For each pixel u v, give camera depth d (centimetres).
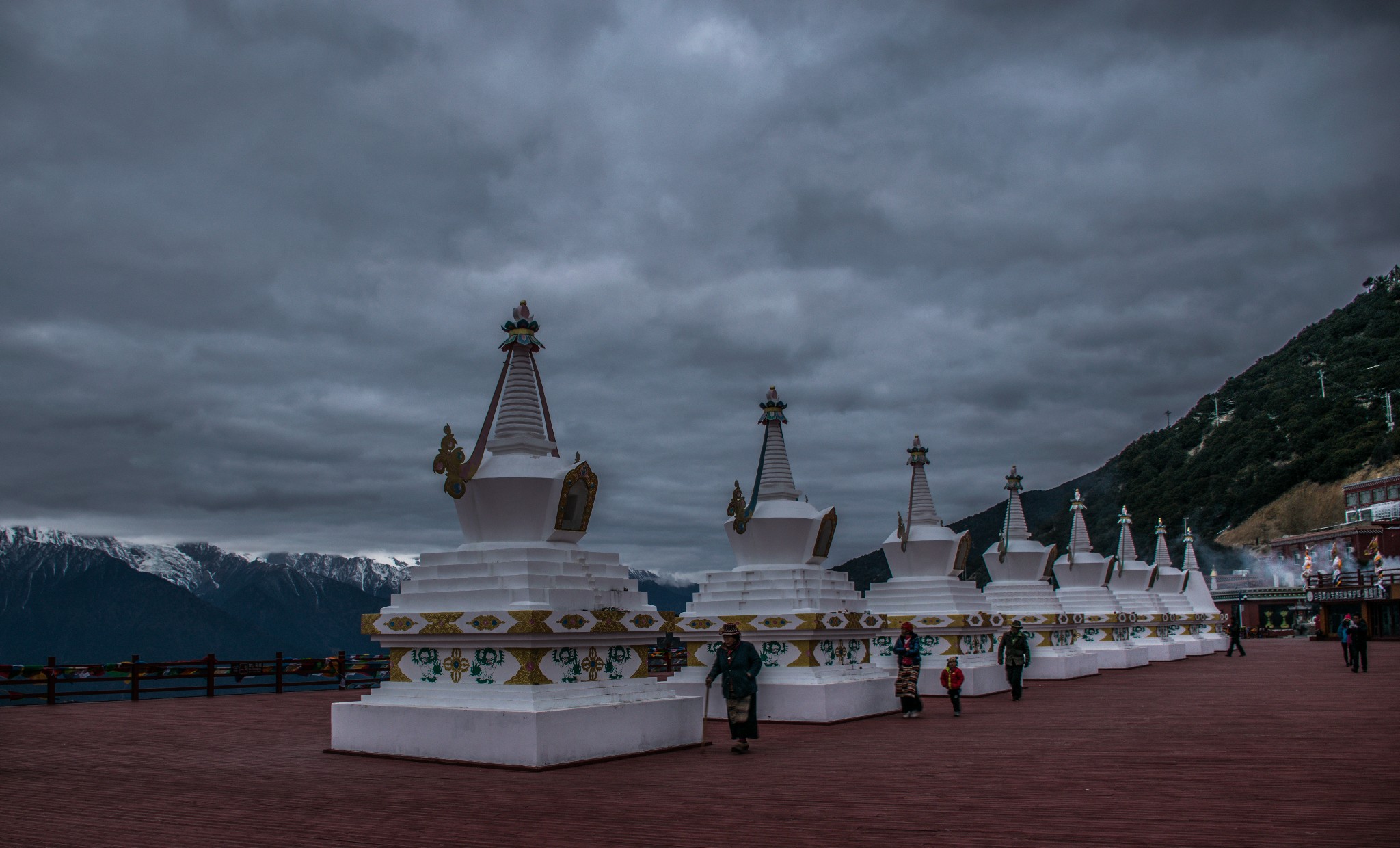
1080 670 3256
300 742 1670
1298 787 1109
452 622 1433
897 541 2700
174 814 1032
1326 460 11644
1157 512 13250
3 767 1396
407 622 1487
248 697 2808
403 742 1427
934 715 2028
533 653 1385
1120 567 4447
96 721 2089
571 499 1557
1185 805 1009
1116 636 3934
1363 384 12744
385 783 1209
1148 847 830
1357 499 9912
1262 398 14250
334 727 1522
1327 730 1659
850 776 1224
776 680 1936
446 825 954
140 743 1680
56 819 1014
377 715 1466
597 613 1459
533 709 1338
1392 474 10275
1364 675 3138
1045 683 3002
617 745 1409
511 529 1515
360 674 3641
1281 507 11656
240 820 995
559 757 1323
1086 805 1016
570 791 1131
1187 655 4697
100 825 981
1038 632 3188
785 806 1032
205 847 883
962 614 2548
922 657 2567
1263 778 1173
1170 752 1405
